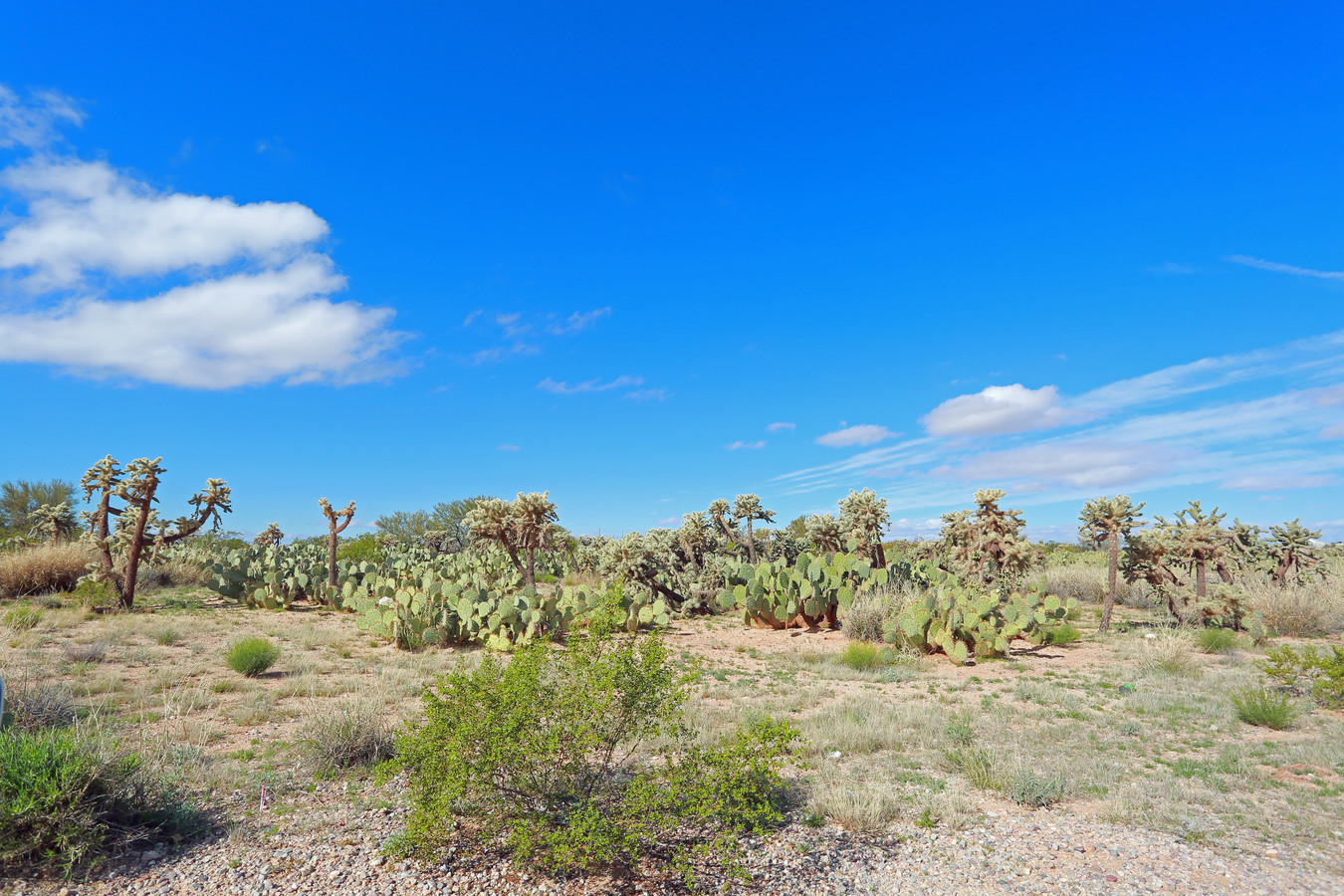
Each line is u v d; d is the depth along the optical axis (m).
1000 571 17.20
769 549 24.56
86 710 7.02
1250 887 4.08
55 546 19.53
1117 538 14.73
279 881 4.06
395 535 40.28
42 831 4.11
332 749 5.95
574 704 4.54
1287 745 6.74
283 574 19.19
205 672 9.42
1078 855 4.50
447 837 4.58
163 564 22.12
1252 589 16.53
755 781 4.83
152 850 4.41
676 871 4.25
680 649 13.15
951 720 7.66
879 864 4.40
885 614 14.29
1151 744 6.91
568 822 4.32
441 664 10.73
